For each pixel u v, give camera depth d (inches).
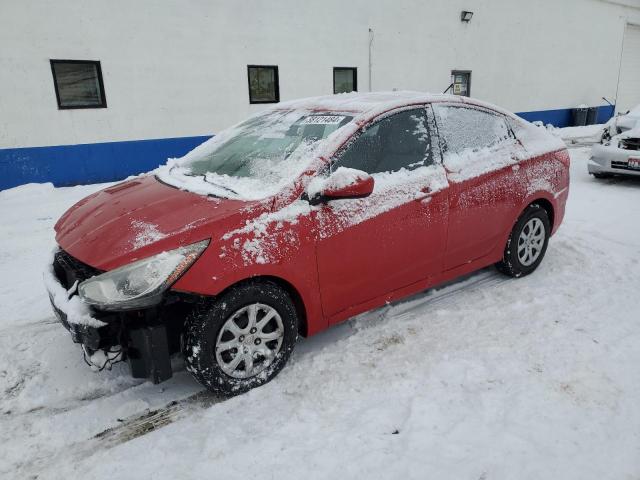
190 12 362.3
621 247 188.1
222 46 382.3
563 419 94.5
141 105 356.2
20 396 109.0
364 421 96.0
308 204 107.9
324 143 114.0
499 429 92.6
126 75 345.7
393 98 131.6
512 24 593.9
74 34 320.8
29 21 304.5
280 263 103.7
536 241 161.9
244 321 104.0
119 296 90.6
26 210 272.5
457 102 142.2
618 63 761.6
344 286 116.5
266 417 98.7
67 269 101.7
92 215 114.2
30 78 311.6
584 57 703.1
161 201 111.4
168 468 86.9
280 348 109.7
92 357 97.7
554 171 161.5
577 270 165.2
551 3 629.0
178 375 116.0
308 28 424.2
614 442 88.5
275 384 108.9
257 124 142.5
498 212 145.1
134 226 101.0
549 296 146.3
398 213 120.9
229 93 394.3
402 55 497.0
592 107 722.8
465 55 556.7
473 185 136.6
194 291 94.2
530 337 124.0
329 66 446.9
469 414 97.0
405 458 86.5
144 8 343.0
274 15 402.9
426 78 525.7
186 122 378.3
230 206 103.0
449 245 135.5
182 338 100.9
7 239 221.8
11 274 180.7
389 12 474.6
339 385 107.7
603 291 148.7
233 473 84.7
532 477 81.6
